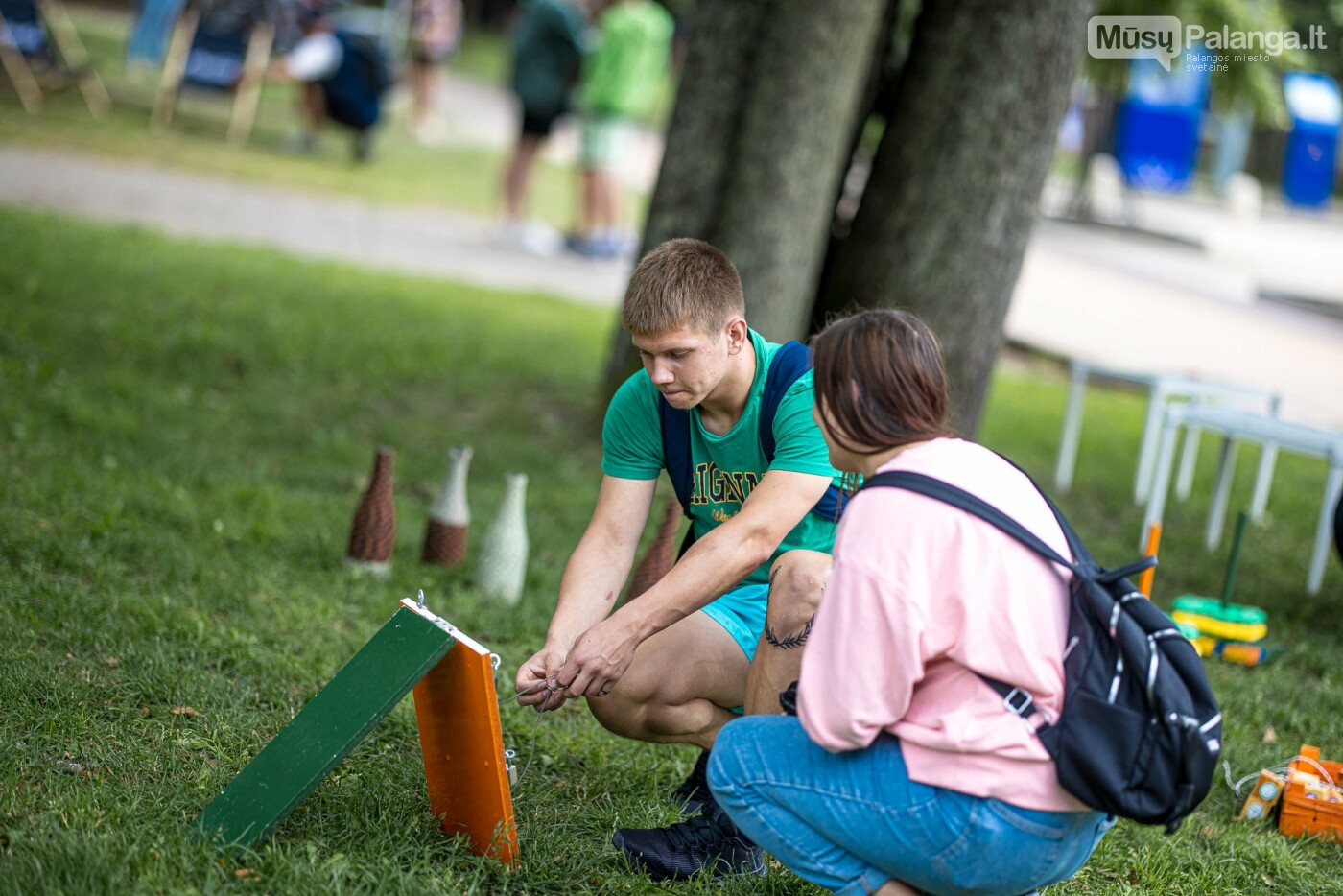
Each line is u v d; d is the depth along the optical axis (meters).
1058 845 2.28
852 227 7.02
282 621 4.34
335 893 2.65
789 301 6.84
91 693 3.54
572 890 2.92
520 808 3.27
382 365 8.48
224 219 12.55
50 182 12.45
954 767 2.26
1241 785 3.88
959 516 2.26
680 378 2.80
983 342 6.83
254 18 16.14
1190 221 23.48
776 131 6.67
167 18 18.50
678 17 27.19
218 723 3.46
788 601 2.87
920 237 6.73
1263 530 7.17
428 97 20.48
